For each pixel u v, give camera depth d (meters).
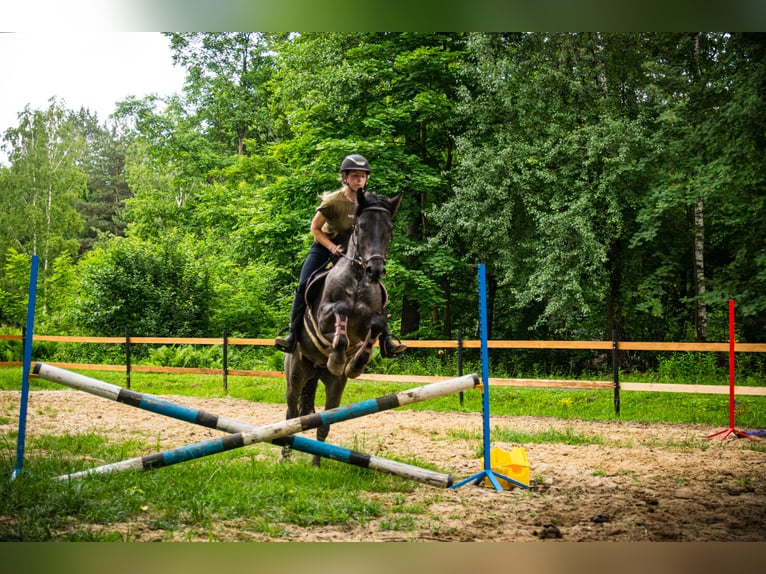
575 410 14.08
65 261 33.25
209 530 5.14
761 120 16.83
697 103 19.70
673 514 5.86
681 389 13.18
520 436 10.41
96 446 8.62
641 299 22.95
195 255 27.73
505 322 27.22
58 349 23.34
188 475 6.86
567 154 19.86
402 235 23.30
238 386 18.09
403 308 25.25
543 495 6.53
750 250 19.62
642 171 19.45
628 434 11.09
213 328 25.77
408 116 22.38
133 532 5.10
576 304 19.78
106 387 6.64
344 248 7.39
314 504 5.79
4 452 7.89
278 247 25.55
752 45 16.81
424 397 6.62
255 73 40.50
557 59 20.86
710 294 19.75
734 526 5.55
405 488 6.71
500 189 20.06
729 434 10.68
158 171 47.50
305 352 7.52
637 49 20.78
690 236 22.55
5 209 45.66
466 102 21.55
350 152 21.66
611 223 19.66
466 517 5.70
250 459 8.22
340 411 6.56
